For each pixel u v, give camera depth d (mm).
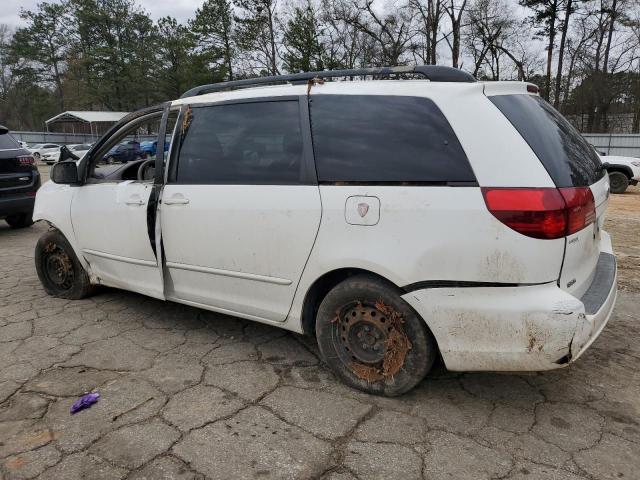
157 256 3557
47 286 4691
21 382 3035
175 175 3434
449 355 2520
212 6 39781
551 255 2309
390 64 33594
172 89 52219
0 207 7438
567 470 2229
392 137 2646
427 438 2465
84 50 58312
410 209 2494
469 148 2436
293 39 33125
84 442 2457
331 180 2764
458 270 2412
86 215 4066
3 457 2352
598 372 3096
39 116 67625
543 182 2318
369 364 2818
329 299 2846
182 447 2412
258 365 3240
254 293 3164
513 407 2729
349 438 2473
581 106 40406
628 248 6719
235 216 3088
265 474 2229
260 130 3088
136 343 3590
